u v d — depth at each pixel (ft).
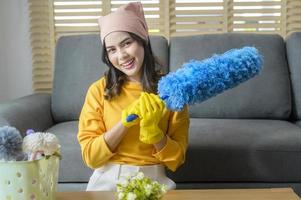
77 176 4.53
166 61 5.87
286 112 5.70
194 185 4.57
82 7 6.57
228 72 2.86
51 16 6.56
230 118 5.68
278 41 5.97
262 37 5.95
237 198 2.92
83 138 3.58
